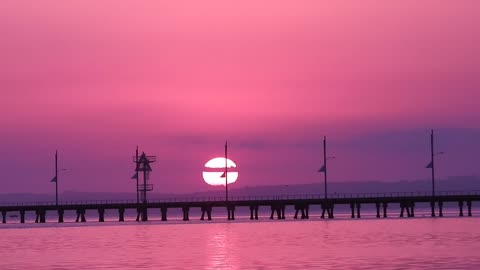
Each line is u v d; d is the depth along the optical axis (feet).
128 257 457.27
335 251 473.26
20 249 520.83
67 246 541.34
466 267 391.24
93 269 403.54
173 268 403.13
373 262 413.80
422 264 403.54
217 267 405.18
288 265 407.64
